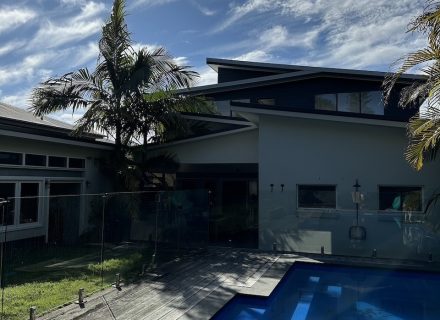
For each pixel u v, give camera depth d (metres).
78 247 10.47
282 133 13.22
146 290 8.14
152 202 11.84
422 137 8.95
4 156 10.89
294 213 12.91
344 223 12.37
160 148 15.41
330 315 8.06
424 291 9.67
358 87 17.86
